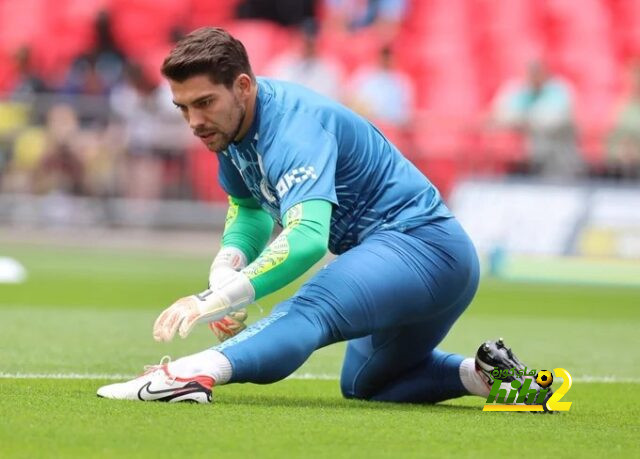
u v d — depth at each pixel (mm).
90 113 55844
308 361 22906
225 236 16422
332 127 15008
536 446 12422
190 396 14281
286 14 64438
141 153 55938
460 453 11820
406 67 62438
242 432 12453
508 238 51750
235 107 14500
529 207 51969
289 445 11828
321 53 62281
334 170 14742
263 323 14773
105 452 11148
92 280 42656
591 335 30891
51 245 55844
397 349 16219
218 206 56344
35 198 56031
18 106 55594
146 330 28125
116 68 62500
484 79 62562
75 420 12820
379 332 15852
